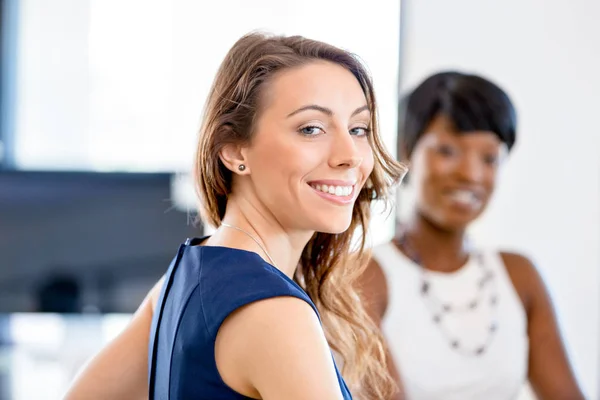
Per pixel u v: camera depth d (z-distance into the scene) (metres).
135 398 1.46
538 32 2.77
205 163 1.33
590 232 2.76
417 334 2.64
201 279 1.19
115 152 4.19
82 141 4.21
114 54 4.16
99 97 4.18
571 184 2.76
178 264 1.31
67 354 3.30
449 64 2.77
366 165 1.31
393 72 3.12
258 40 1.31
